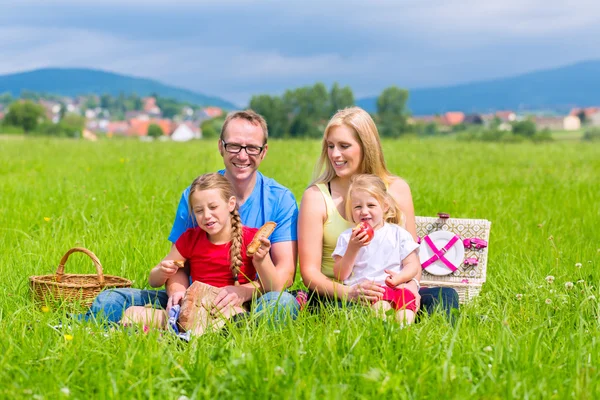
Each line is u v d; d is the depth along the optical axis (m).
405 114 96.38
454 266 5.69
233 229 4.88
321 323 4.30
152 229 7.84
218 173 4.95
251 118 5.12
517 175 14.73
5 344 3.93
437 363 3.67
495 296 5.59
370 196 4.96
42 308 4.55
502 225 8.77
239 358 3.59
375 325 4.07
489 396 3.26
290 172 14.99
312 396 3.18
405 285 4.92
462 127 138.75
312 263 5.08
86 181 12.33
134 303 4.85
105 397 3.31
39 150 21.75
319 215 5.16
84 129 133.50
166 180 12.64
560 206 10.24
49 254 6.61
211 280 4.88
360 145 5.20
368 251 5.01
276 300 4.54
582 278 5.86
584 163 18.66
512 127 87.12
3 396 3.28
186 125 173.88
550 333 4.33
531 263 6.32
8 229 7.67
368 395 3.32
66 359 3.66
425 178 14.08
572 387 3.38
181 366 3.65
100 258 6.44
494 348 3.79
